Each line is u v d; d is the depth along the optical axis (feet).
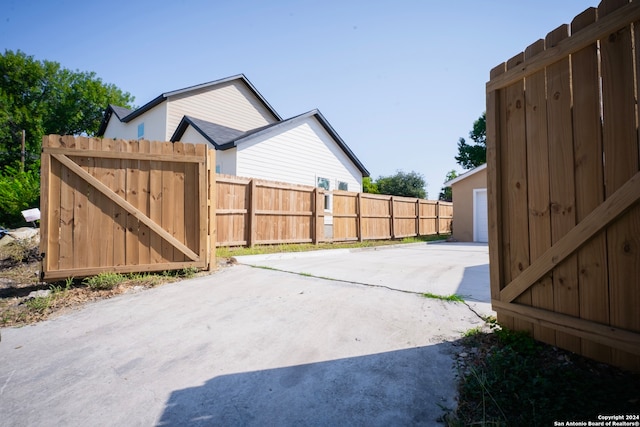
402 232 42.09
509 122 7.61
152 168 15.34
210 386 6.38
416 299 11.34
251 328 9.26
